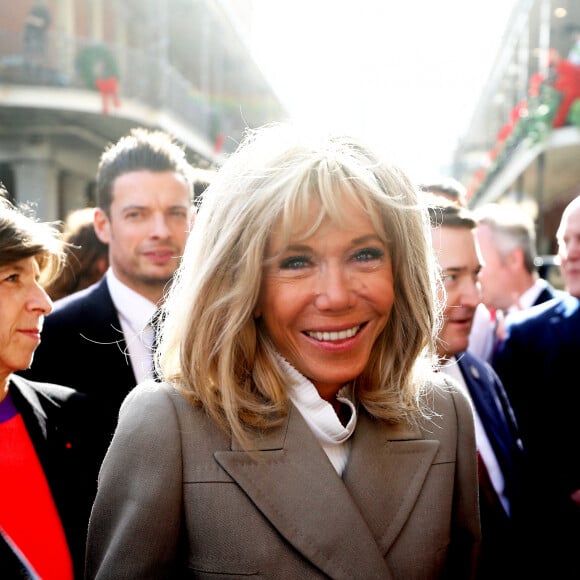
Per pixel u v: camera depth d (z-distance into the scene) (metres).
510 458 2.04
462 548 1.42
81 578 1.49
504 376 2.62
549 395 2.47
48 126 14.41
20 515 1.43
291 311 1.16
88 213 2.86
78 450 1.63
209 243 1.21
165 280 2.15
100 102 13.74
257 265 1.14
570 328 2.48
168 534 1.16
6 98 13.15
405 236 1.23
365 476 1.24
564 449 2.41
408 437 1.31
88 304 2.10
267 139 1.19
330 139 1.19
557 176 18.05
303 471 1.19
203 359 1.19
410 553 1.22
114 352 2.01
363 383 1.33
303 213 1.11
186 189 2.24
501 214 3.70
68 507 1.53
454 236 1.94
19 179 14.52
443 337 1.97
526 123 14.22
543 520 2.33
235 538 1.15
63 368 1.97
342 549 1.15
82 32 15.58
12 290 1.47
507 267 3.60
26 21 13.21
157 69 15.32
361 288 1.16
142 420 1.20
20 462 1.48
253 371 1.23
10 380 1.58
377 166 1.20
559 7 17.81
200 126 18.19
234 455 1.17
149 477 1.16
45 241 1.50
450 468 1.34
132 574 1.14
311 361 1.19
